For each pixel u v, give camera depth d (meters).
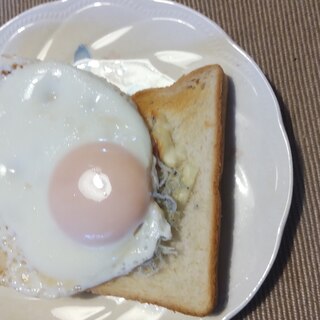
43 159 0.22
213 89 0.23
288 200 0.23
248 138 0.24
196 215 0.23
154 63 0.25
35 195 0.22
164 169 0.23
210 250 0.22
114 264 0.22
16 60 0.24
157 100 0.24
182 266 0.23
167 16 0.25
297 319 0.23
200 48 0.25
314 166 0.24
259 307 0.23
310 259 0.23
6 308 0.24
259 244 0.23
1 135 0.23
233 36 0.26
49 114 0.23
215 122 0.23
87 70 0.25
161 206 0.22
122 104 0.22
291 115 0.25
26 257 0.23
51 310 0.24
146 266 0.23
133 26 0.25
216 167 0.23
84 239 0.22
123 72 0.25
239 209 0.23
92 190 0.22
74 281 0.22
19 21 0.26
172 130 0.24
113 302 0.24
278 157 0.23
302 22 0.26
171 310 0.23
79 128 0.22
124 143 0.22
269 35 0.26
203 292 0.22
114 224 0.22
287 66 0.25
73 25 0.25
